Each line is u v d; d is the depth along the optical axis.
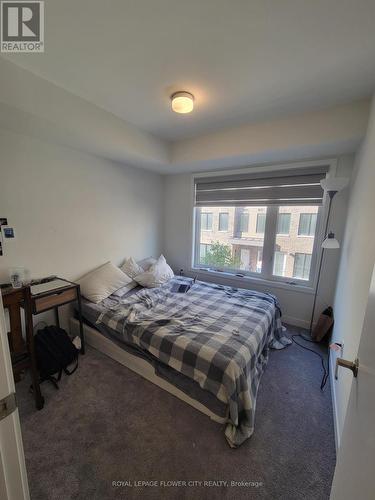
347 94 1.70
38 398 1.57
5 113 1.50
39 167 2.07
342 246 2.42
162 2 0.98
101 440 1.38
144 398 1.69
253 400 1.57
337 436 1.35
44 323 2.24
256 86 1.62
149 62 1.37
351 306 1.52
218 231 3.44
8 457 0.60
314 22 1.07
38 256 2.14
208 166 3.01
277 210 2.89
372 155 1.41
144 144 2.49
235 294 2.67
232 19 1.06
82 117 1.82
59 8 1.01
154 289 2.78
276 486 1.16
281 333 2.52
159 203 3.68
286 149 2.19
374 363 0.63
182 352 1.62
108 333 2.10
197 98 1.79
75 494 1.11
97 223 2.69
